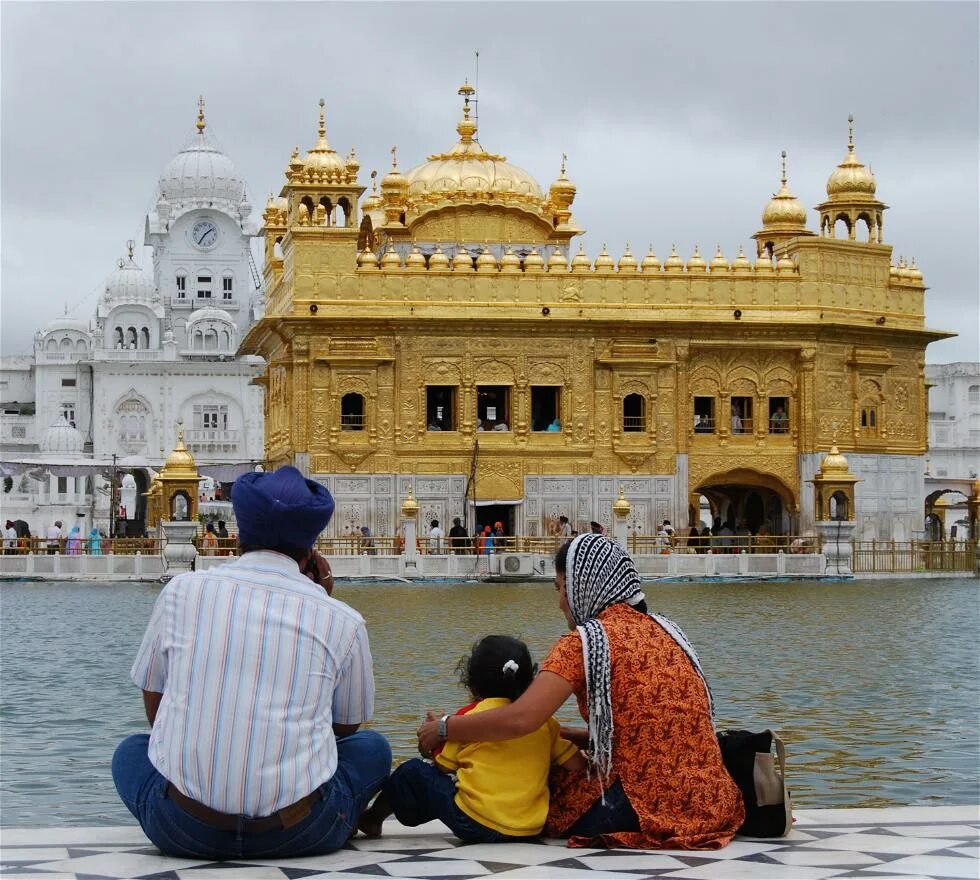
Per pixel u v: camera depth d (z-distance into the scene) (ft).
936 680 67.82
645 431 177.68
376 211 200.85
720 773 30.76
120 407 351.87
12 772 47.06
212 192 375.86
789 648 82.43
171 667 28.37
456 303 174.09
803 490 180.24
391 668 71.10
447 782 31.40
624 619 31.14
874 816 33.91
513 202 191.72
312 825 28.86
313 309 171.53
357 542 170.19
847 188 185.98
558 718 56.24
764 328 178.60
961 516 315.78
